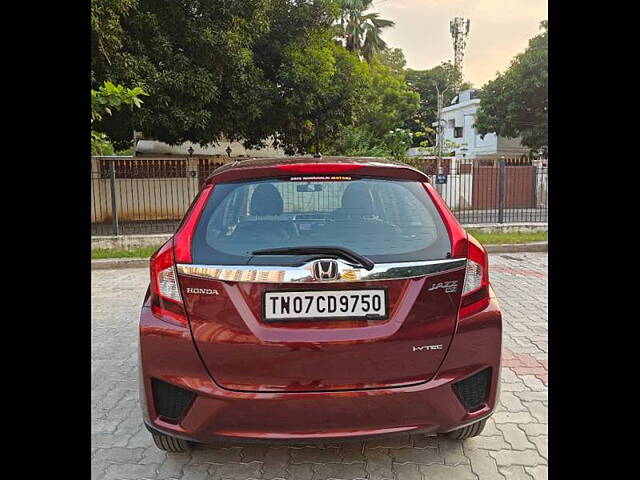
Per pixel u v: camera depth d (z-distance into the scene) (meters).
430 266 2.12
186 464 2.57
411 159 16.22
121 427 2.97
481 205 14.55
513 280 6.93
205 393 2.05
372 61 29.42
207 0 11.84
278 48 13.67
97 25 9.49
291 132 14.61
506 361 3.93
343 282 2.05
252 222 2.25
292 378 2.04
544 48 23.22
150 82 11.13
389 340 2.05
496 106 24.59
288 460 2.59
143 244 9.78
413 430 2.11
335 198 2.33
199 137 13.79
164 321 2.11
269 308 2.04
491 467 2.52
